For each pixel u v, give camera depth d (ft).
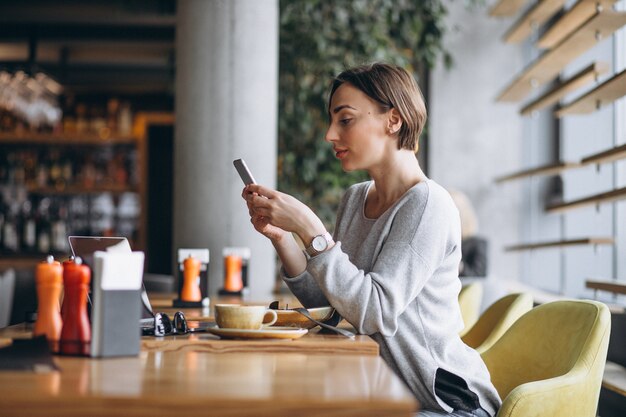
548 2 15.15
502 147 21.91
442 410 6.39
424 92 22.22
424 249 6.41
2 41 23.86
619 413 11.16
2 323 14.92
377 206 7.15
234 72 15.29
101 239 6.57
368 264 6.75
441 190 6.72
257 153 15.34
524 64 22.03
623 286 11.21
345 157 6.93
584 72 13.35
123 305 5.02
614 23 12.78
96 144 26.76
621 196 12.11
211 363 4.87
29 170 26.37
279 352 5.52
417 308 6.54
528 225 21.76
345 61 19.61
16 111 22.85
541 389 6.53
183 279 9.87
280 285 16.31
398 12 20.01
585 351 6.99
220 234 15.21
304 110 19.67
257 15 15.38
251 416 3.66
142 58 26.40
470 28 22.15
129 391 3.82
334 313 6.82
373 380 4.27
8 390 3.84
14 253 25.16
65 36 23.86
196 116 15.30
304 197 19.97
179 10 15.55
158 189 27.32
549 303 7.79
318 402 3.68
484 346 8.93
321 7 19.99
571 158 20.01
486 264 18.89
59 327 5.40
